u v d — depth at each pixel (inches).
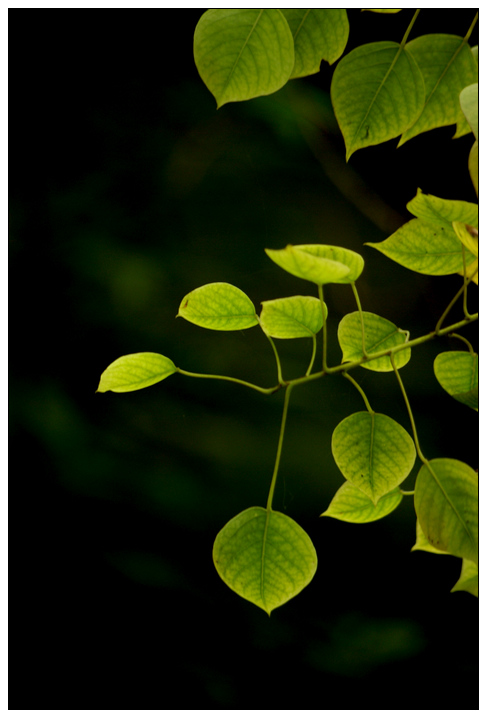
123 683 108.0
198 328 125.6
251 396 123.3
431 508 49.8
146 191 128.9
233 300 51.1
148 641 110.7
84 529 113.2
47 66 129.8
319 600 116.5
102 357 120.8
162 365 51.3
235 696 107.3
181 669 108.6
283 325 51.0
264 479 118.9
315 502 119.6
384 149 130.2
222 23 50.1
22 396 115.1
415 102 51.1
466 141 128.0
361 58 50.9
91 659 108.9
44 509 112.6
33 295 120.3
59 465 113.2
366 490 50.4
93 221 125.3
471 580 52.1
